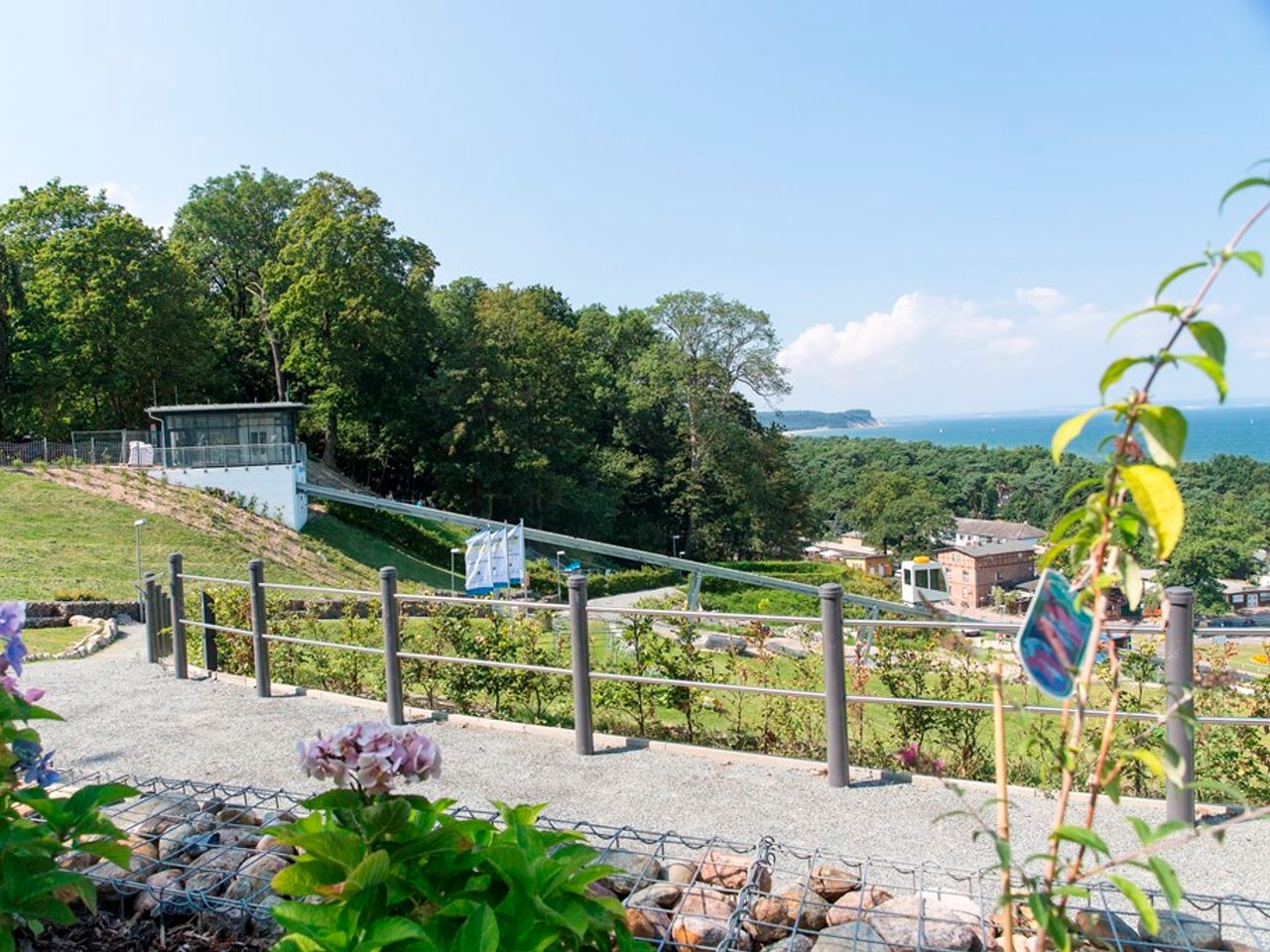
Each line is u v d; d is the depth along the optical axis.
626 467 57.12
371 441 51.78
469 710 8.20
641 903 3.56
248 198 54.03
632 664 7.95
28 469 34.62
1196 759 5.61
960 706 5.38
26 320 42.47
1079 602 1.90
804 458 147.88
